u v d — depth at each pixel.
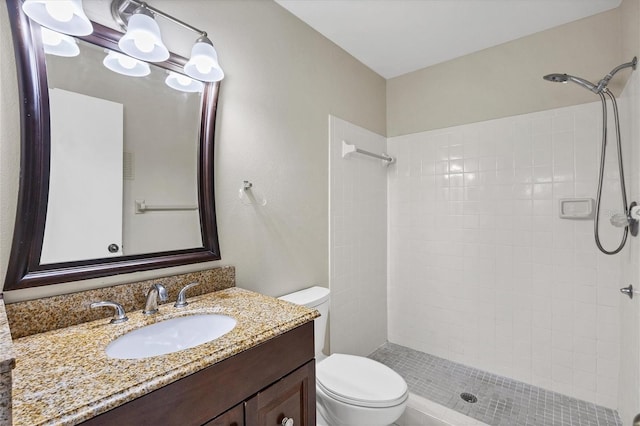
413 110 2.48
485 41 2.06
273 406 0.90
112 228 1.03
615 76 1.71
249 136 1.48
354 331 2.21
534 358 1.96
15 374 0.64
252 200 1.49
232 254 1.40
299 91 1.77
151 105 1.13
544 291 1.93
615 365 1.72
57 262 0.91
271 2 1.61
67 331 0.88
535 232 1.96
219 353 0.75
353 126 2.22
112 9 1.03
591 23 1.79
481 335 2.15
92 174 0.98
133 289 1.05
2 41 0.83
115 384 0.61
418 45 2.10
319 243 1.91
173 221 1.19
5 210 0.83
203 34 1.17
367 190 2.36
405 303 2.51
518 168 2.02
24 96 0.85
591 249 1.79
